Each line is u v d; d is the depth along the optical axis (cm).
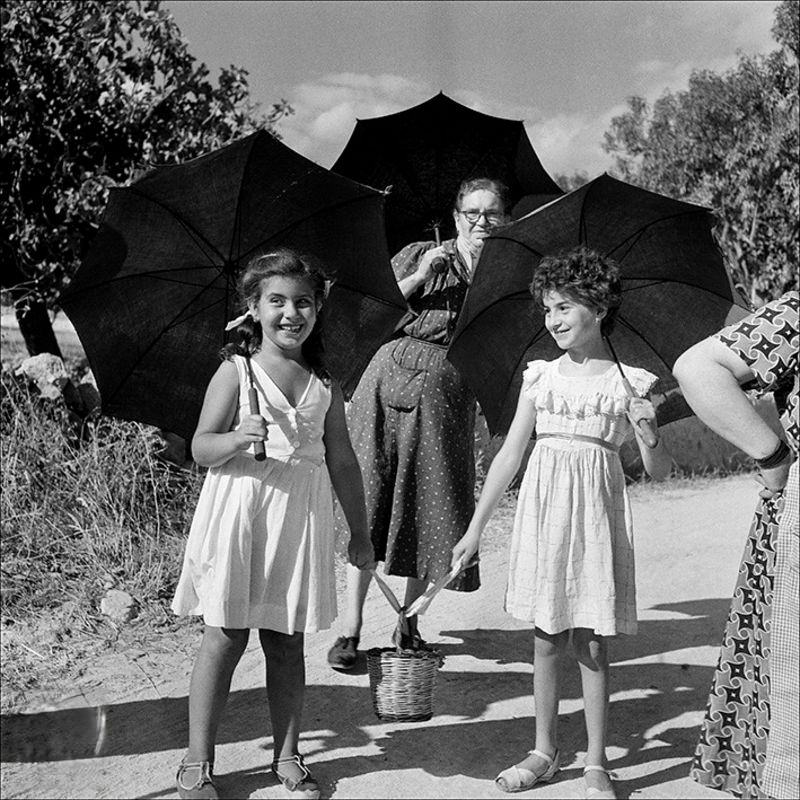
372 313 400
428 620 516
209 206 378
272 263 333
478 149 490
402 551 433
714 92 1240
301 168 370
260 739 373
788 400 281
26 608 494
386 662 354
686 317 404
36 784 339
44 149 697
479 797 334
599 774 337
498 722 395
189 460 641
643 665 461
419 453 429
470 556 368
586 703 343
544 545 339
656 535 712
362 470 434
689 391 282
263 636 337
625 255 396
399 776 348
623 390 344
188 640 471
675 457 930
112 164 723
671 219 385
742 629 303
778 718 272
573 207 370
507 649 477
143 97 714
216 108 724
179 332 398
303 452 330
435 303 435
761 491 294
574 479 340
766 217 1187
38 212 704
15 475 559
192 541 325
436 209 496
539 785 344
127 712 396
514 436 362
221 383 331
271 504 323
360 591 446
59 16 694
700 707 414
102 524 553
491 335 399
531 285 356
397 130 484
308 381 338
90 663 443
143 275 388
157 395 403
